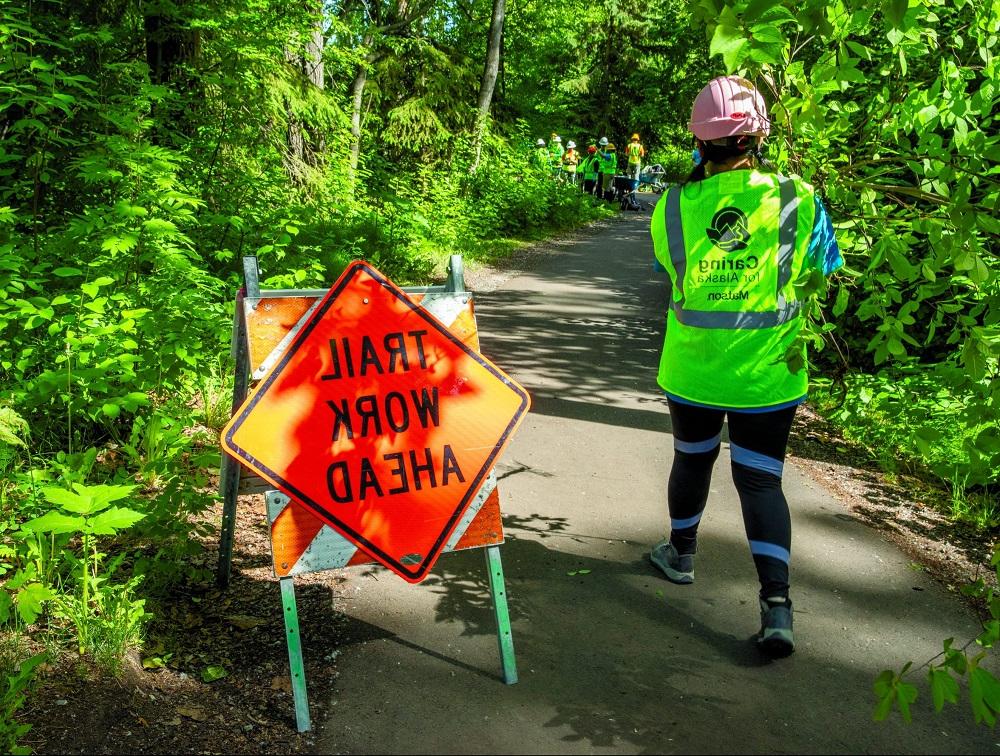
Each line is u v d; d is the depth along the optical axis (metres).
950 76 2.92
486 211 18.27
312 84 10.95
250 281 2.72
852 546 4.06
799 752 2.55
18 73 5.45
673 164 38.03
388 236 11.98
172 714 2.60
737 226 2.98
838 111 3.15
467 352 2.92
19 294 4.73
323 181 11.77
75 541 3.59
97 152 5.61
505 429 2.95
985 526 4.36
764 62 1.92
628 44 38.25
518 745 2.54
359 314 2.80
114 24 7.82
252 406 2.66
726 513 4.39
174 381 4.46
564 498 4.54
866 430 5.71
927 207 3.25
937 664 3.07
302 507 2.73
